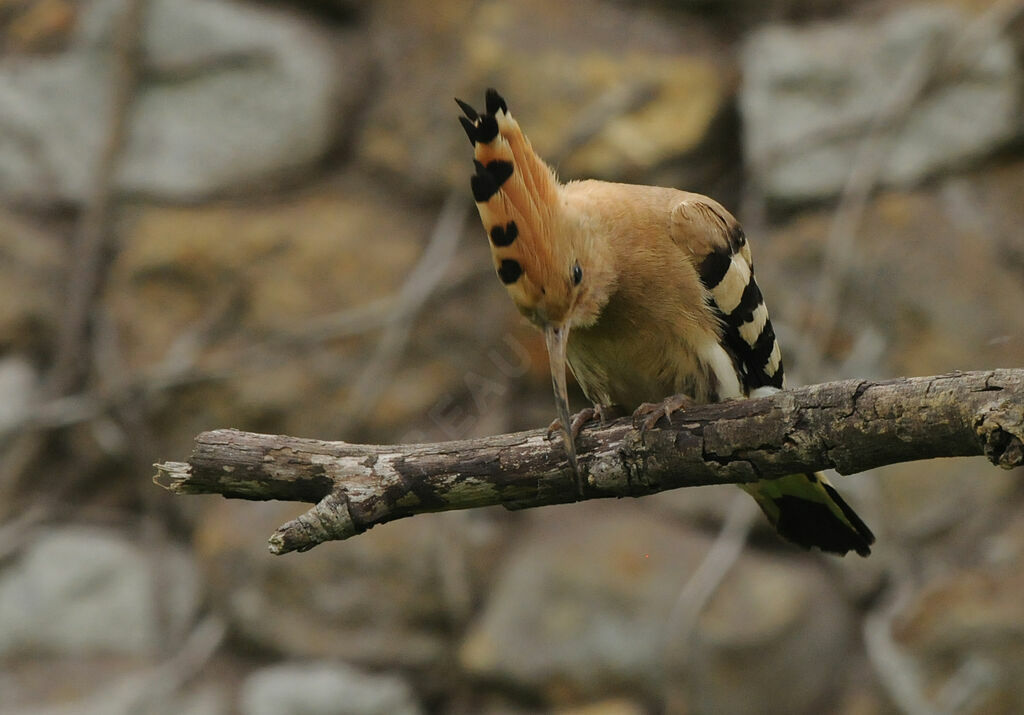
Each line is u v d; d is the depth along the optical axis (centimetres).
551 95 1251
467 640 1191
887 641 1141
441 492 598
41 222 1330
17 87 1347
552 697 1159
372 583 1197
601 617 1156
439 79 1291
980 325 1178
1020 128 1219
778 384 790
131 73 1316
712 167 1273
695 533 1193
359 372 1252
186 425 1269
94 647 1250
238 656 1231
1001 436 494
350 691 1179
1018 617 1104
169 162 1326
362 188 1320
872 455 537
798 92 1245
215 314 1275
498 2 1292
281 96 1318
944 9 1228
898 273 1195
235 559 1214
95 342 1290
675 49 1277
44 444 1280
